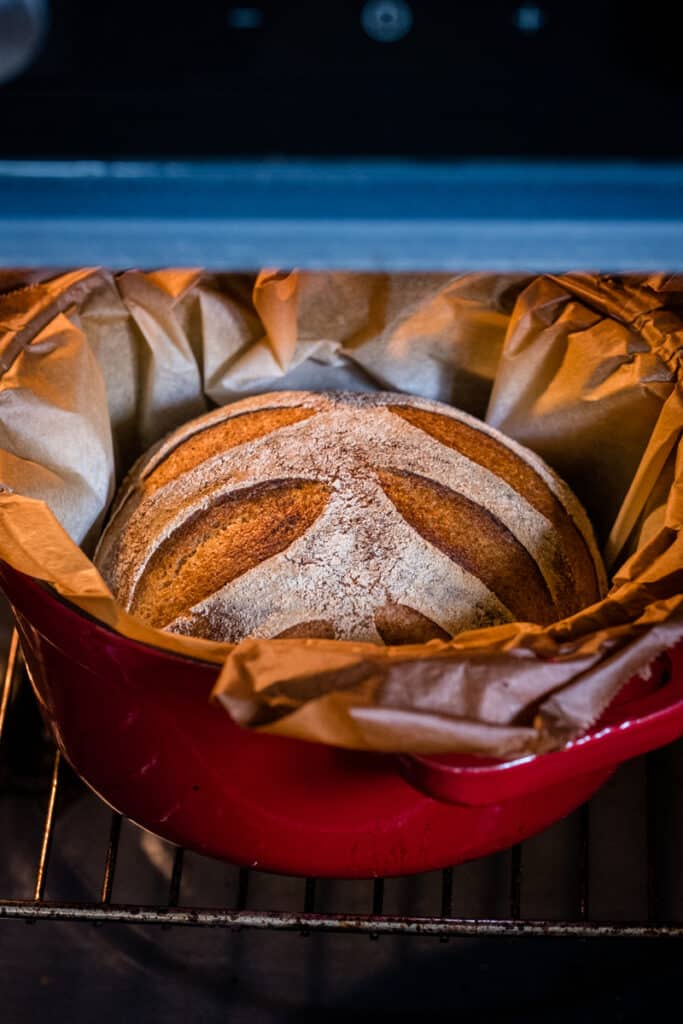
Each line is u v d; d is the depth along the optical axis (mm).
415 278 931
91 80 524
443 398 985
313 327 957
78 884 1040
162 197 534
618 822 1062
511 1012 1004
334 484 875
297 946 1025
